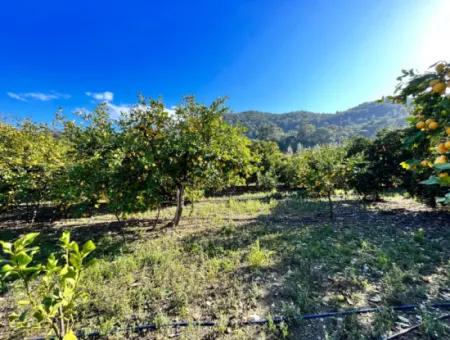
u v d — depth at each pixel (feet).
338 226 20.52
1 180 20.94
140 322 8.90
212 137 22.15
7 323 9.07
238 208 31.04
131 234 20.75
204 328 8.54
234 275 12.03
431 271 11.70
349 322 8.41
